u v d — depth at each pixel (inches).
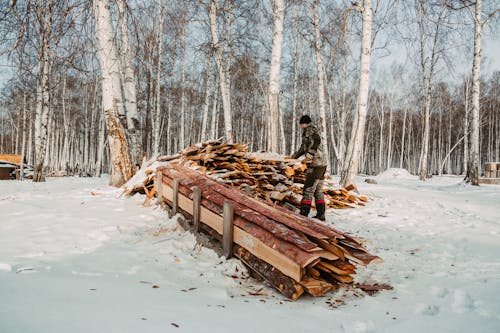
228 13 546.0
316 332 81.2
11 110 1353.3
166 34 731.4
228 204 137.1
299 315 92.6
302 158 289.4
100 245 144.1
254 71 759.7
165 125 1407.5
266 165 265.7
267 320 85.1
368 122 1786.4
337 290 116.3
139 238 158.2
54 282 91.6
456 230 204.2
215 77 751.1
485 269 134.3
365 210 268.1
